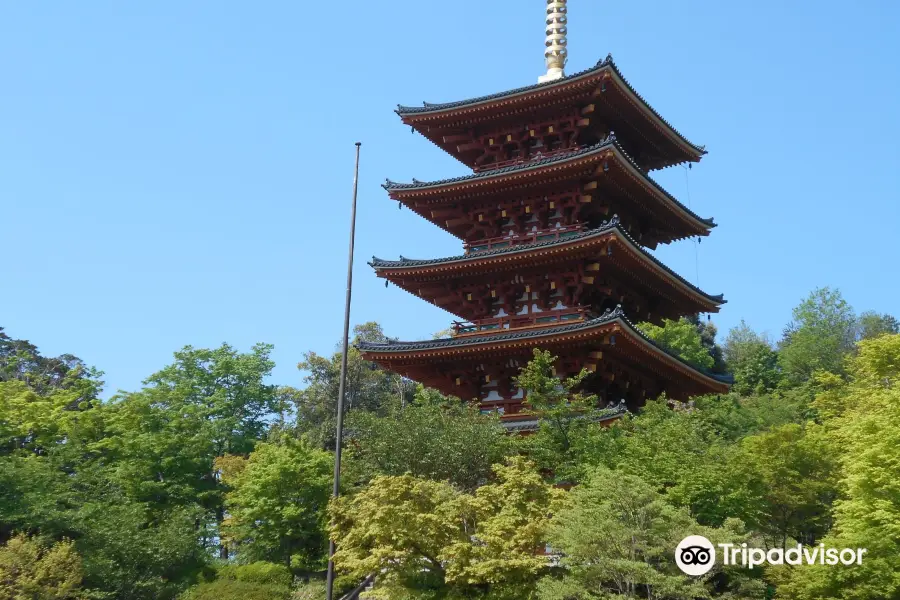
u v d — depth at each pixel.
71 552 47.72
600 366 45.00
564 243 45.50
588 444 36.03
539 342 43.88
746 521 34.00
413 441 39.84
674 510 28.64
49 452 58.97
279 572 52.72
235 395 88.44
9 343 97.12
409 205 53.47
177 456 64.75
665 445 34.81
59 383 96.12
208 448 70.75
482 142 55.12
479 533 30.58
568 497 31.06
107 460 65.62
